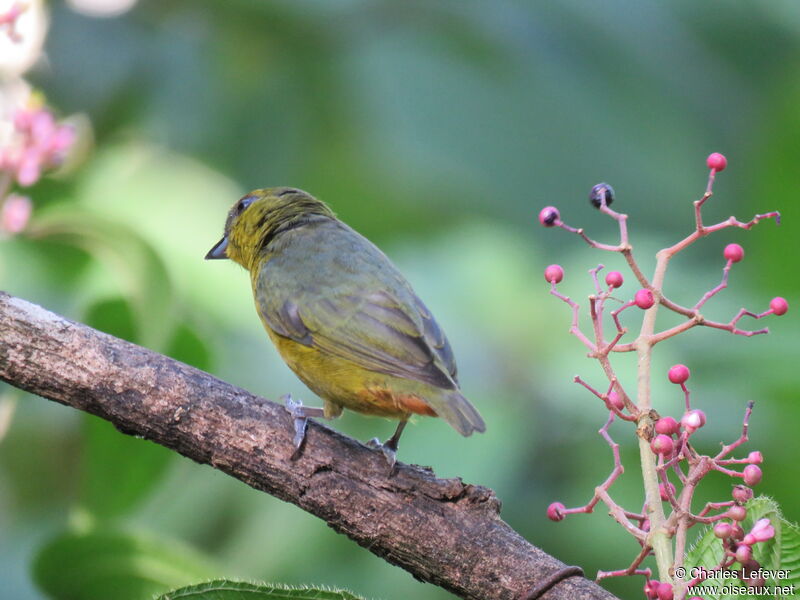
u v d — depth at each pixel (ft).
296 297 31.53
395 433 28.99
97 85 47.09
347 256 32.45
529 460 37.11
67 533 25.98
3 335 24.81
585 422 37.35
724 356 36.86
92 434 28.81
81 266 37.19
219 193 42.55
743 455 36.01
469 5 51.52
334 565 35.86
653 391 36.35
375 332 30.30
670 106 52.60
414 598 35.37
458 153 50.03
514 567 24.26
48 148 30.73
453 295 40.42
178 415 25.20
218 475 37.81
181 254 39.91
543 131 50.88
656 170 51.72
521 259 42.11
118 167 42.88
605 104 51.52
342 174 52.24
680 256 46.09
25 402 41.70
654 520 21.99
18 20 34.09
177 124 48.62
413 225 52.85
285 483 25.32
